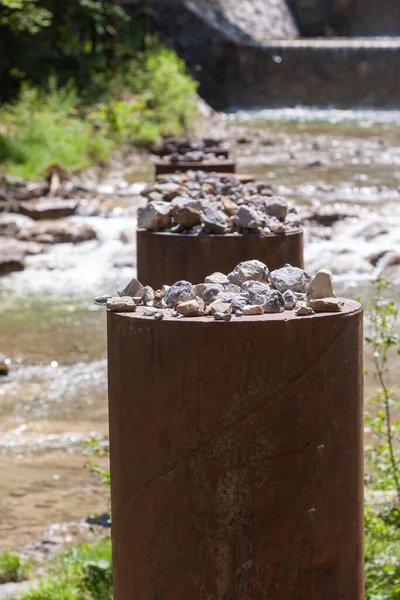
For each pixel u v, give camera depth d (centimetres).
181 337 509
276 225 968
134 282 602
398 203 3231
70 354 1805
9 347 1841
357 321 537
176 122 5106
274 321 506
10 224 2767
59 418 1465
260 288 575
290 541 521
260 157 4391
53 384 1638
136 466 532
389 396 1060
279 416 511
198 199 1034
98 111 4728
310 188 3491
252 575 519
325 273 560
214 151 2169
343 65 7162
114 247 2720
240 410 509
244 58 7162
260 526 516
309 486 521
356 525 547
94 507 1140
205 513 517
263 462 513
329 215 2917
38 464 1274
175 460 518
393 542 842
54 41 5416
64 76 5169
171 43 7056
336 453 528
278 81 7175
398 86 7125
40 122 4134
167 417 517
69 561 928
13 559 962
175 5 7200
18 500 1161
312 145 4759
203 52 7156
